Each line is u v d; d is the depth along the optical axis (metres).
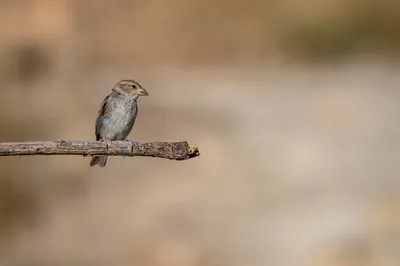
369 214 15.52
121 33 33.28
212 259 13.72
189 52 34.44
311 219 15.38
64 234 14.61
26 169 17.17
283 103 26.12
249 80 30.27
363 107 25.36
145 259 13.70
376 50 35.66
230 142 21.02
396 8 35.88
